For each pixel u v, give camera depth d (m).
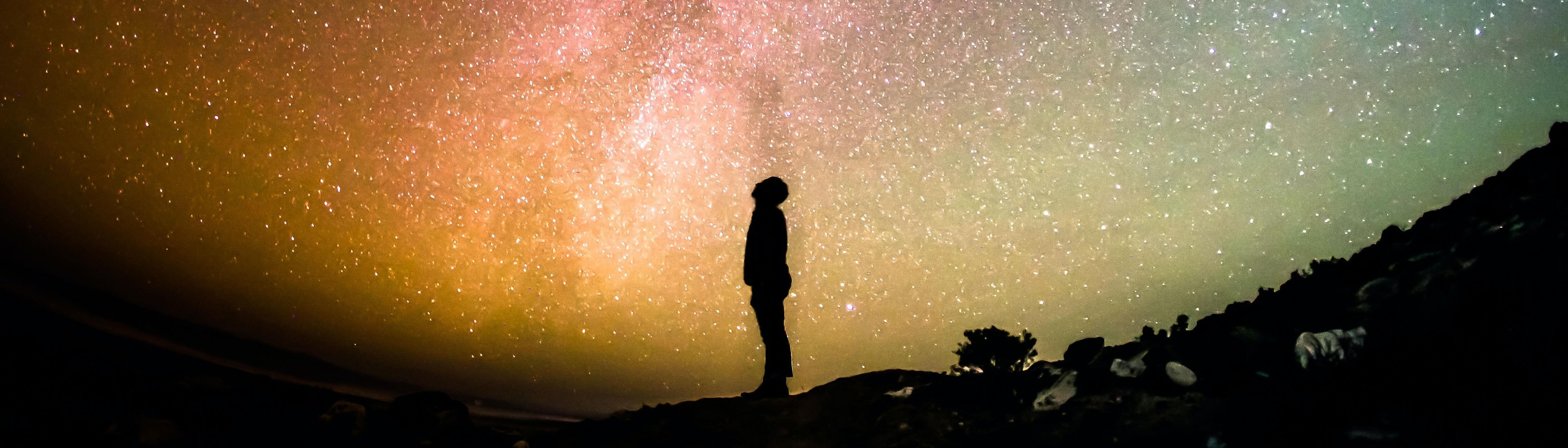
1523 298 2.22
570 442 3.01
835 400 3.23
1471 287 2.35
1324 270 2.97
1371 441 2.13
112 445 2.41
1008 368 3.27
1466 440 2.05
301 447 2.69
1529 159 2.76
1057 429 2.64
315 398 3.12
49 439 2.36
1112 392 2.72
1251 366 2.61
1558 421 1.94
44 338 3.07
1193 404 2.55
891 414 2.96
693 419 3.16
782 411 3.18
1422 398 2.20
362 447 2.76
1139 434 2.49
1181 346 2.89
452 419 3.00
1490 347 2.19
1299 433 2.28
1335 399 2.32
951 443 2.72
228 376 3.24
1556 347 2.07
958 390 3.08
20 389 2.53
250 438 2.68
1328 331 2.50
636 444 2.96
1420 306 2.43
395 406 3.01
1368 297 2.64
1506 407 2.05
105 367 2.87
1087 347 3.14
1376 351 2.39
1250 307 3.00
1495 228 2.52
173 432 2.55
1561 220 2.34
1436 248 2.66
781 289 3.86
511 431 3.28
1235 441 2.34
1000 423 2.79
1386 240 2.97
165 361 3.36
